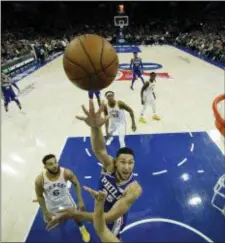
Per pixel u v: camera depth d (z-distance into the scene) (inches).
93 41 100.1
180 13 1572.3
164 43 1258.6
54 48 1001.5
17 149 262.1
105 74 100.3
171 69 647.8
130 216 170.1
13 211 178.5
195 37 1006.4
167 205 180.1
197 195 189.3
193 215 170.6
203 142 264.8
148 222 165.2
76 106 390.3
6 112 371.6
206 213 172.1
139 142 268.1
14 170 226.2
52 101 418.0
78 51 98.3
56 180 142.1
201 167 223.1
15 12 1462.8
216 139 270.7
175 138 274.7
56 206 146.3
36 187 142.3
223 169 219.6
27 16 1491.1
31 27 1464.1
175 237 153.9
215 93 434.9
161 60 789.2
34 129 309.9
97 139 105.4
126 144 264.8
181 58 809.5
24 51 797.9
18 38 1247.5
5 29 1366.9
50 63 791.1
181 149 252.5
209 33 1107.3
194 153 245.1
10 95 365.1
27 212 177.5
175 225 162.7
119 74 618.2
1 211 178.1
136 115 342.6
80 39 101.2
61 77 588.1
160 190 195.6
